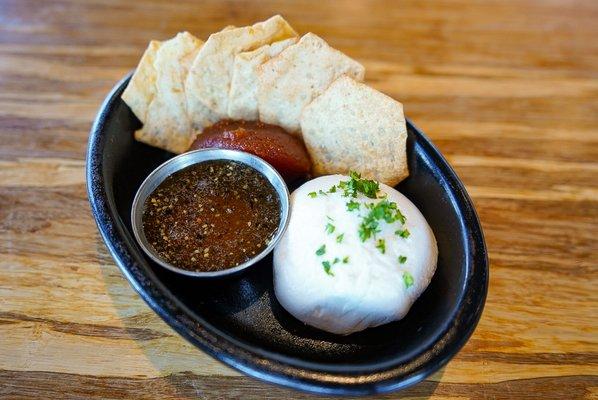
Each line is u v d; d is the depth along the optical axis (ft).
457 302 0.64
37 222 0.82
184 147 0.89
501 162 0.97
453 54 1.19
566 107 1.09
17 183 0.87
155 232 0.71
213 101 0.84
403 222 0.71
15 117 0.97
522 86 1.12
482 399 0.68
